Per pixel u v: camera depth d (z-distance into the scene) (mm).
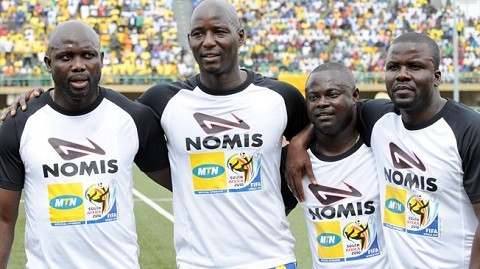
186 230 4598
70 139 4277
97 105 4348
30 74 25906
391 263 4402
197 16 4422
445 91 27703
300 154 4703
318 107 4523
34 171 4246
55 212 4223
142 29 29469
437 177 4125
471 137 4027
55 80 4188
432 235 4188
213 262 4512
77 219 4227
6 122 4305
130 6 30156
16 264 8328
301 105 4766
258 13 30828
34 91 4453
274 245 4613
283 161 4844
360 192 4613
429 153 4160
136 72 27688
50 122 4285
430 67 4133
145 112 4531
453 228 4148
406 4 31312
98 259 4266
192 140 4566
